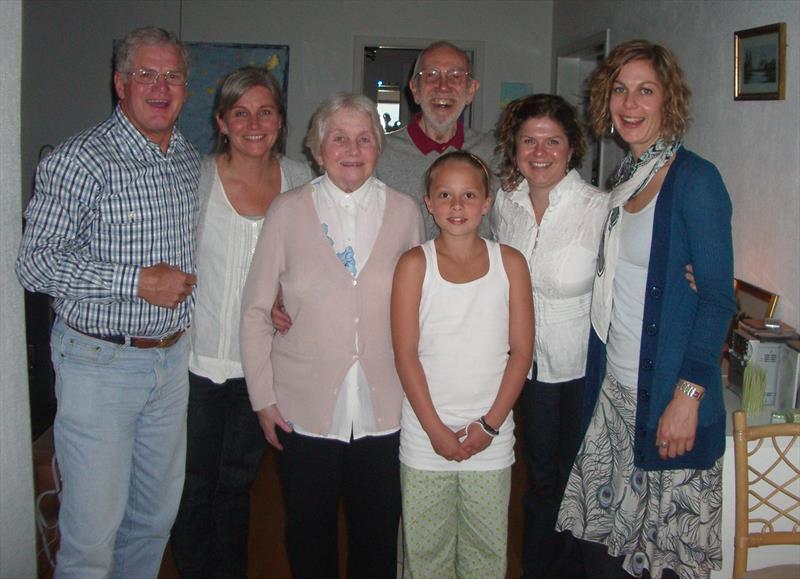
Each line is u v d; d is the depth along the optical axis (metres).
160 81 1.81
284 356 1.95
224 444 2.36
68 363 1.84
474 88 2.53
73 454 1.86
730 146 2.85
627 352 1.89
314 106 5.95
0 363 1.63
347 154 1.85
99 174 1.76
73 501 1.88
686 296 1.78
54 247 1.73
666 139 1.82
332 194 1.92
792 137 2.41
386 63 6.93
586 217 2.05
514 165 2.17
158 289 1.78
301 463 1.96
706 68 3.09
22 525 1.72
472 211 1.82
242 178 2.18
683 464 1.80
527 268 1.92
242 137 2.08
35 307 3.35
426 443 1.91
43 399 3.39
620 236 1.90
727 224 1.73
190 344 2.19
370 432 1.95
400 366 1.87
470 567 2.01
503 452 1.93
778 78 2.47
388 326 1.92
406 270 1.86
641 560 1.91
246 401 2.29
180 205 1.94
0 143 1.61
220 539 2.41
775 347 2.31
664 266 1.77
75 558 1.90
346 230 1.91
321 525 2.00
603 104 1.91
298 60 5.89
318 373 1.90
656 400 1.80
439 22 5.91
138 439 2.02
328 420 1.91
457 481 1.96
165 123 1.85
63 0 5.70
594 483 2.01
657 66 1.79
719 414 1.80
